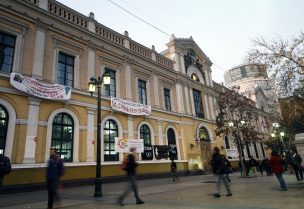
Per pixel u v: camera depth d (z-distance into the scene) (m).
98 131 11.05
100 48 18.75
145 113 20.61
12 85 12.69
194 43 30.44
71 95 15.64
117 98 18.52
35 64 14.33
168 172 21.08
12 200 9.52
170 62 26.58
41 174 12.91
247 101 26.30
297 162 13.00
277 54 14.43
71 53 16.70
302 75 13.95
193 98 27.95
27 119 13.12
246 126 25.31
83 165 15.01
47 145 13.62
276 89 14.45
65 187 13.64
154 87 23.17
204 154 26.38
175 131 23.72
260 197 8.38
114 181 16.39
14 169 11.97
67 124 15.14
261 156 38.50
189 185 14.04
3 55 13.38
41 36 15.12
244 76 54.97
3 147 12.07
